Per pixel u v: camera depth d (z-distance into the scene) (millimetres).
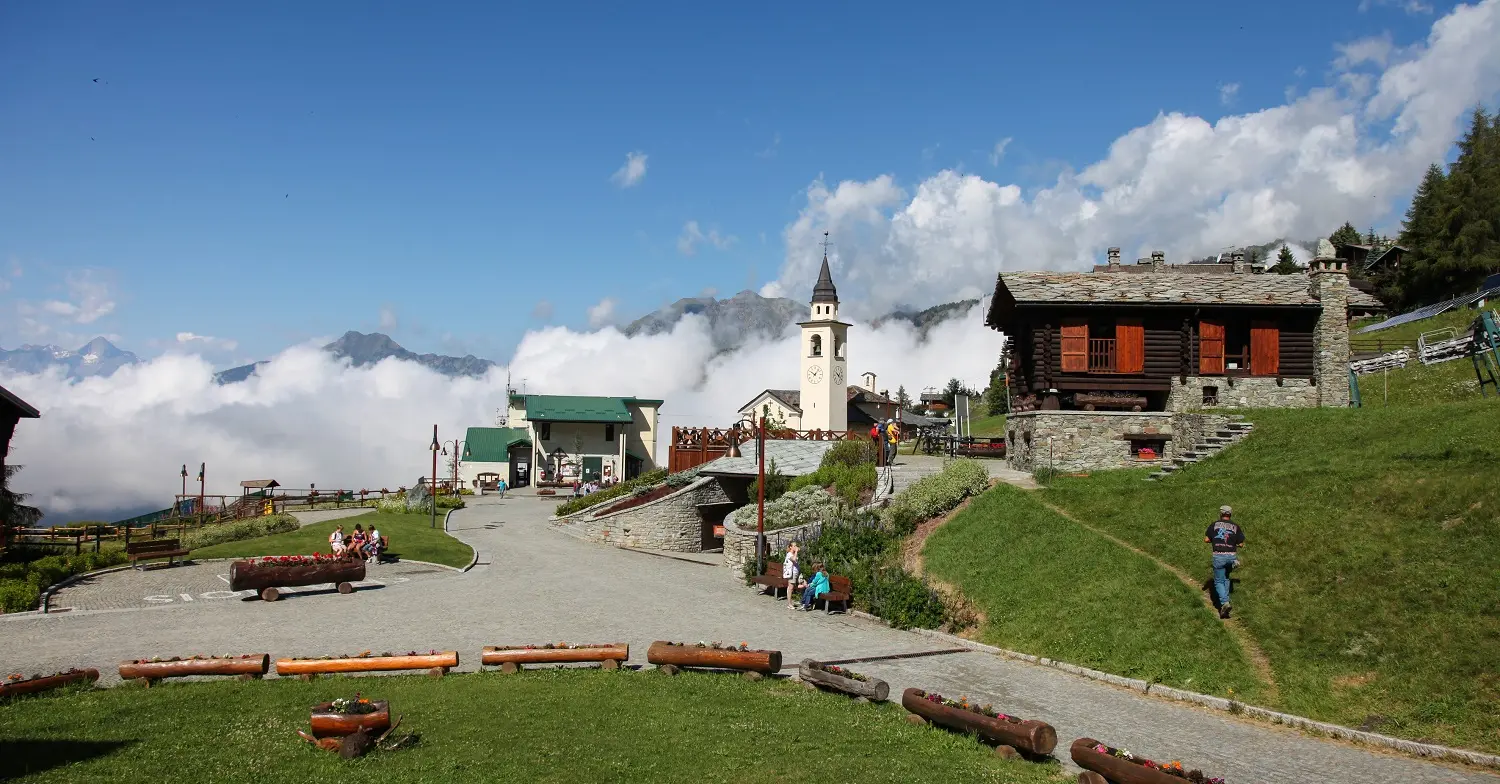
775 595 29812
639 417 86312
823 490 39219
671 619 25703
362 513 52906
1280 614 18672
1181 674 18109
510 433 84875
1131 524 25484
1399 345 53969
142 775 12844
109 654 20938
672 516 45469
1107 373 37750
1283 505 22828
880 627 24719
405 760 13648
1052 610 22375
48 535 37625
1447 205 71000
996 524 28719
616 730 15273
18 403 36469
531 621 25250
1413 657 16000
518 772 13117
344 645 22188
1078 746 13102
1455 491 19797
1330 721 15523
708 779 12945
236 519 50312
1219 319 38062
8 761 13406
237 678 18766
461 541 43219
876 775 13086
